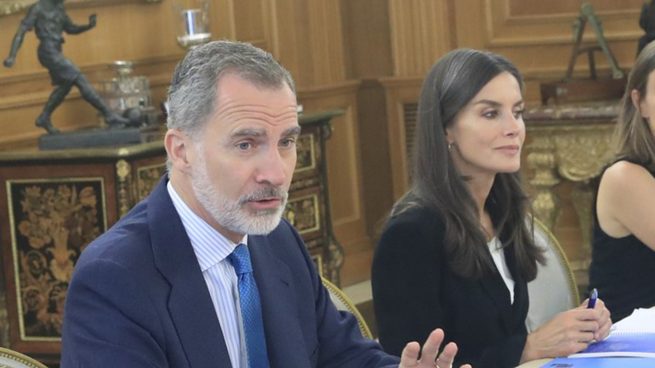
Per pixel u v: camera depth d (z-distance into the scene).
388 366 4.37
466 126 5.23
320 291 4.48
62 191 8.25
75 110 9.49
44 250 8.37
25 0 8.96
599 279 6.27
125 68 9.09
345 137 12.17
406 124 12.11
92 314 3.72
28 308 8.48
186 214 3.94
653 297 6.11
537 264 5.66
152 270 3.83
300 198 9.70
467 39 11.78
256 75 3.73
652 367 4.23
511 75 5.28
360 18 12.23
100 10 9.73
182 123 3.79
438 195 5.27
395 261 5.25
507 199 5.49
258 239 4.21
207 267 3.96
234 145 3.72
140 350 3.69
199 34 9.69
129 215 4.04
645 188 6.10
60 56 8.59
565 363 4.41
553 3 11.40
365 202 12.42
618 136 6.31
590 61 10.84
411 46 11.98
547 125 10.10
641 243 6.13
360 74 12.30
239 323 4.02
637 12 11.03
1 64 8.95
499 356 4.85
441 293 5.28
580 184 10.99
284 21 11.63
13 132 9.11
